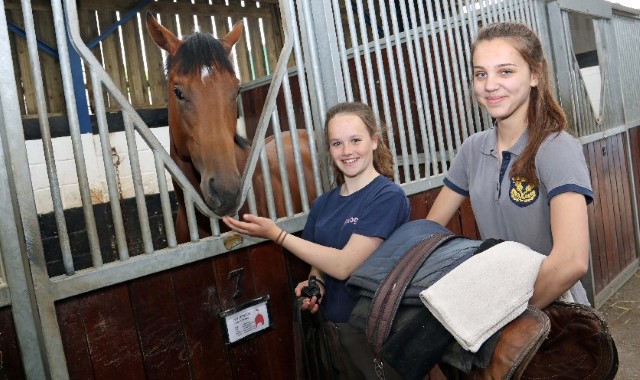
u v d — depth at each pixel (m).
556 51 2.81
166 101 4.12
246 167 1.39
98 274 1.08
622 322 2.87
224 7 4.42
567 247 0.86
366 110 1.28
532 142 1.00
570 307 0.85
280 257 1.45
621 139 3.57
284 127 3.26
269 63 4.76
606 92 3.38
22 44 3.38
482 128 2.28
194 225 1.26
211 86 1.49
